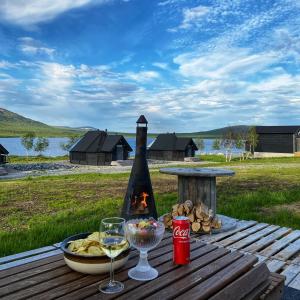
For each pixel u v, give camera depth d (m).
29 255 4.82
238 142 56.06
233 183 17.61
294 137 53.09
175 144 54.56
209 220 6.69
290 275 4.70
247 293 2.66
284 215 8.73
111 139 47.31
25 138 65.44
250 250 5.75
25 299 2.24
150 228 2.60
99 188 16.81
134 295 2.29
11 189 16.58
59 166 42.53
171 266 2.81
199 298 2.32
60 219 9.24
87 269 2.56
